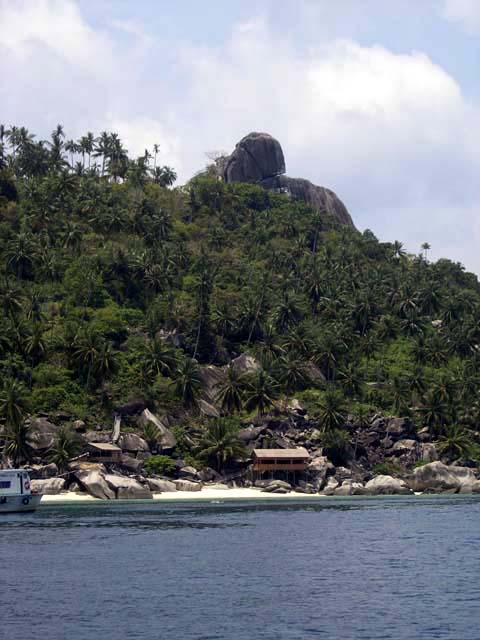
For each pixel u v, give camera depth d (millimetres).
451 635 80875
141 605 91500
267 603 93000
